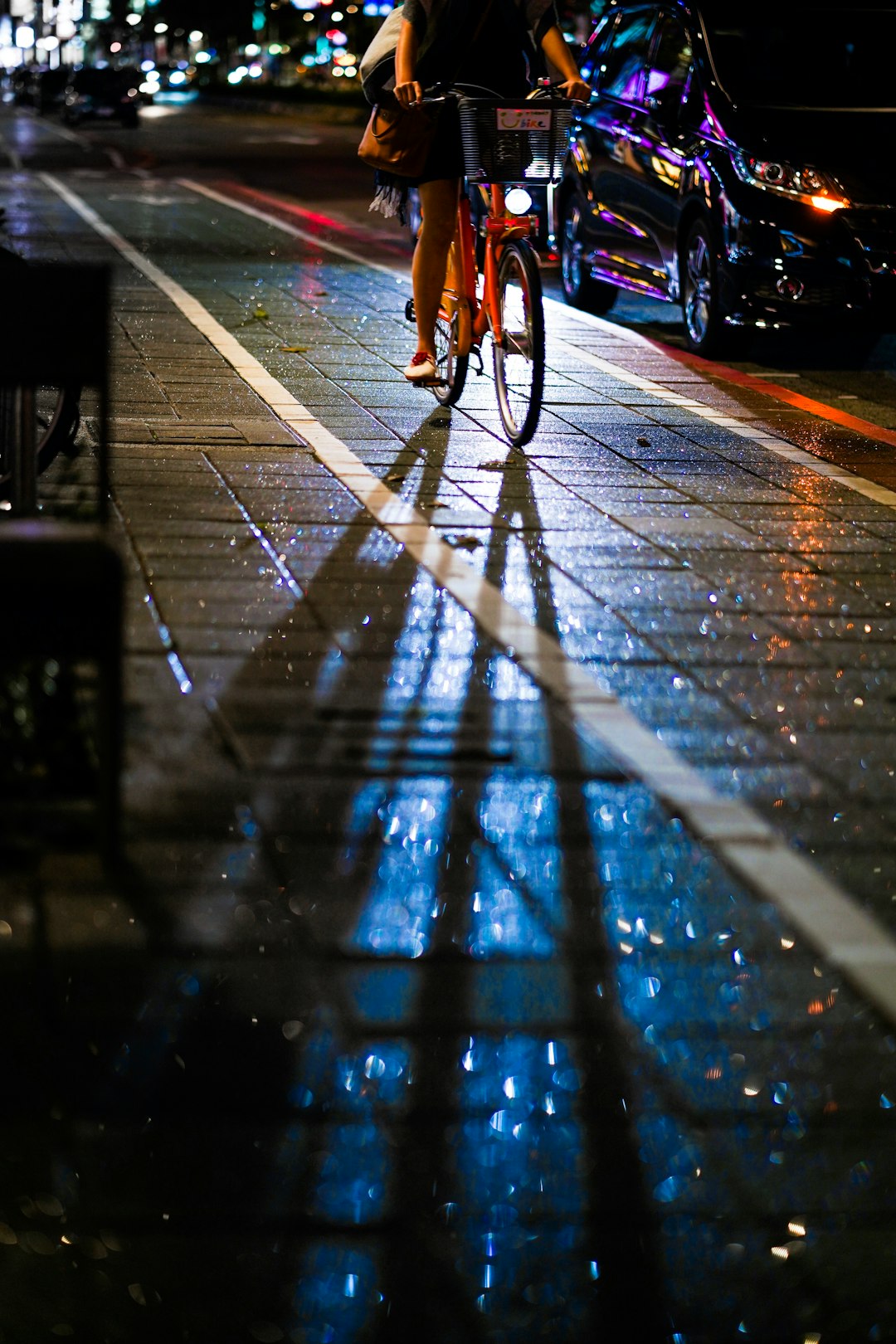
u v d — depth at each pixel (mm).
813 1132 5195
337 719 8117
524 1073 5422
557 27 13812
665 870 6824
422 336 15211
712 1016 5789
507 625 9695
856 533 12367
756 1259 4656
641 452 14734
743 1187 4934
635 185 22562
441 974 5969
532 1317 4418
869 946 6285
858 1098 5367
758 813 7387
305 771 7520
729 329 20594
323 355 18719
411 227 30703
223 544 10953
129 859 6602
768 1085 5418
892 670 9359
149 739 7719
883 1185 4969
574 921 6395
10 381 7648
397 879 6621
